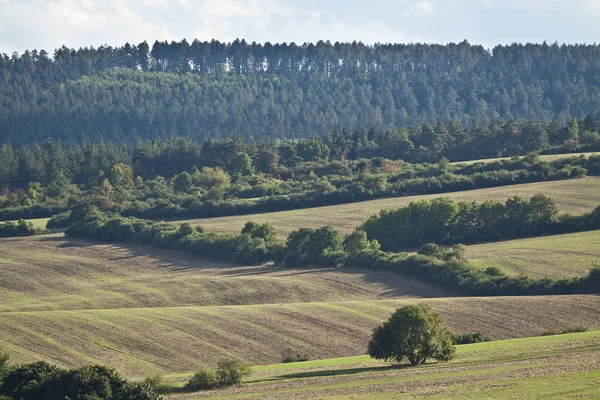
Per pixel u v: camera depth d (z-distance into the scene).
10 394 111.44
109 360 147.62
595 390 95.06
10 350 152.00
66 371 110.00
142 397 107.19
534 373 107.44
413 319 131.25
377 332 134.50
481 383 104.06
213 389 117.69
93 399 105.38
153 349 155.00
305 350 155.88
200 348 156.00
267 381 121.38
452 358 131.62
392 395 101.19
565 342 138.38
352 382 114.12
